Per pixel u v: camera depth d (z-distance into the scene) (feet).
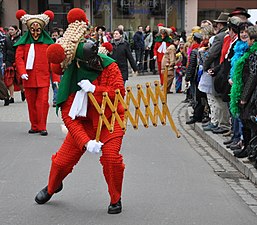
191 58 36.96
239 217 18.15
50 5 87.56
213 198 20.33
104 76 17.84
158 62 63.98
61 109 18.06
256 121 22.58
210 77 31.32
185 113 43.42
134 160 26.50
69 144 18.40
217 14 102.42
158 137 33.04
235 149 26.71
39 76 33.09
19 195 20.48
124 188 21.43
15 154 27.78
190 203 19.62
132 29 90.79
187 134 34.40
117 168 17.84
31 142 31.01
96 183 22.09
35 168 24.73
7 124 37.45
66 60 17.35
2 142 31.04
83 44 17.28
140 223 17.42
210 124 32.99
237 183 22.68
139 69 82.07
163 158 27.12
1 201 19.75
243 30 24.90
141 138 32.53
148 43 82.94
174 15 93.71
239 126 26.81
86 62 17.38
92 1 88.43
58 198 20.07
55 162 18.57
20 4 86.38
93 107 17.90
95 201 19.71
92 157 26.76
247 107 22.81
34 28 32.96
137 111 18.74
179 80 58.13
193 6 94.48
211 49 29.94
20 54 33.19
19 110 44.27
